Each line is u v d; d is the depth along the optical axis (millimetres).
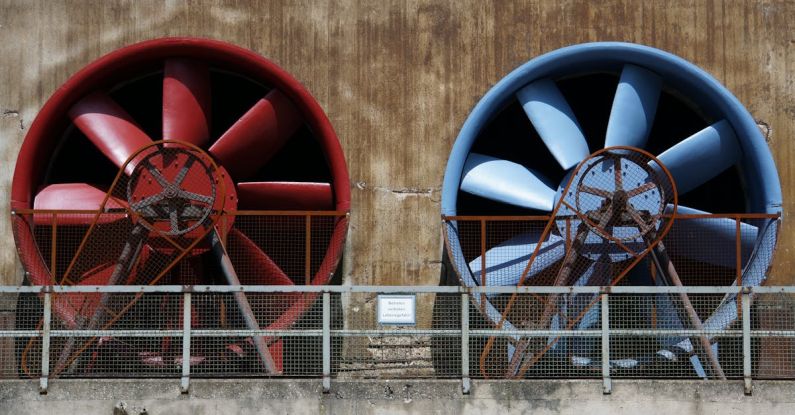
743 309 13508
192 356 14688
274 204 15695
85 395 13312
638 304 15281
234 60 15438
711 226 15625
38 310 15453
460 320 15820
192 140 15414
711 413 13312
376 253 16141
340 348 15664
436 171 16250
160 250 14906
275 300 15352
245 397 13320
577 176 15297
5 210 16047
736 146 15727
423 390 13383
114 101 15992
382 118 16312
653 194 14938
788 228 16281
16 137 16172
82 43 16328
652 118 15703
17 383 13336
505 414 13312
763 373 15523
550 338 14703
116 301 15156
